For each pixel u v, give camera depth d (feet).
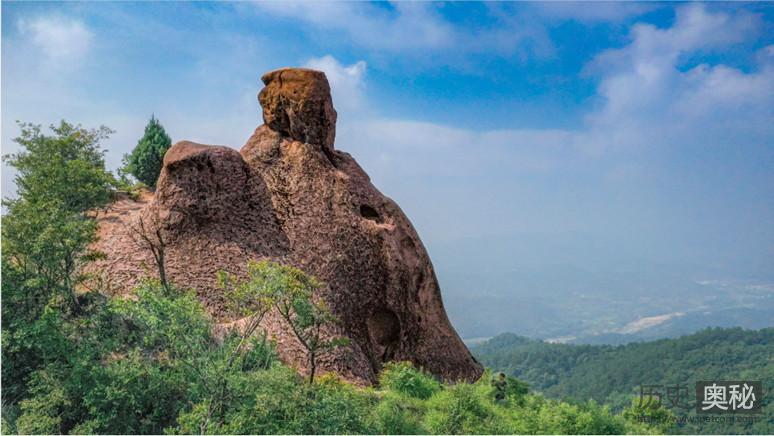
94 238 76.69
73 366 64.13
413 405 72.18
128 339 70.44
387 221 93.35
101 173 89.45
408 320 90.07
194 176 85.35
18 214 72.95
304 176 91.30
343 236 88.58
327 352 79.15
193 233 84.64
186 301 65.31
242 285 68.28
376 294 88.38
